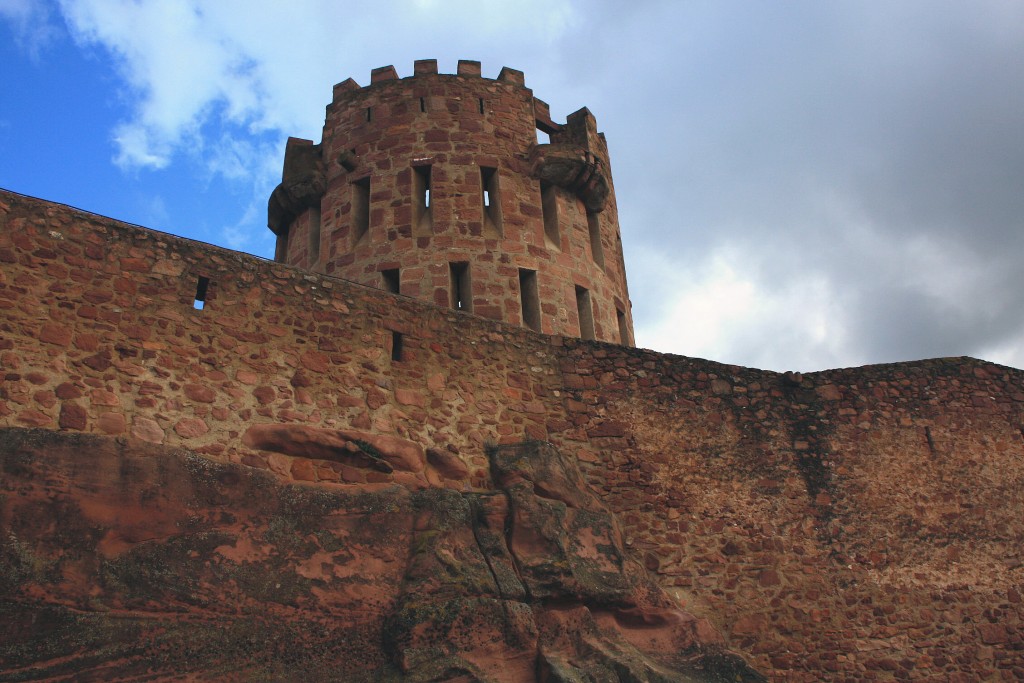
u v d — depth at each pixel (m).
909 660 12.07
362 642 8.68
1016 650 12.66
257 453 9.73
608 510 11.82
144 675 7.57
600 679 9.20
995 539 13.43
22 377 8.69
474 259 16.91
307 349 10.66
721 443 12.93
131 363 9.37
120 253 9.82
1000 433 14.38
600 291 18.25
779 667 11.59
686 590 11.72
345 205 17.86
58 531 7.82
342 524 9.40
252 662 8.09
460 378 11.81
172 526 8.43
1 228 9.20
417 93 18.58
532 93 19.42
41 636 7.33
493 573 9.73
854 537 12.70
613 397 12.80
